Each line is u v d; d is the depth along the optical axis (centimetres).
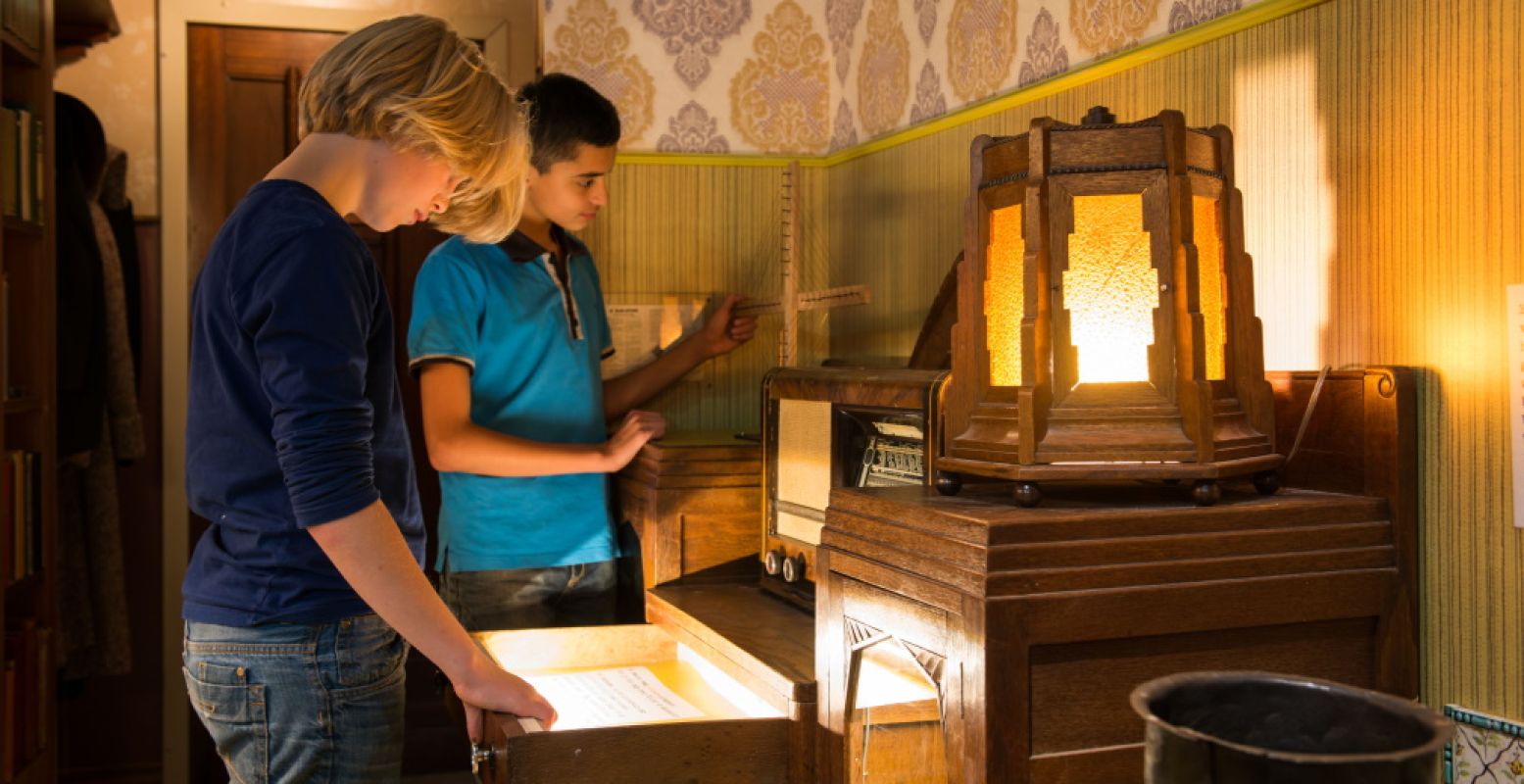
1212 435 110
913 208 218
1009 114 188
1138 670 107
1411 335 120
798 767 134
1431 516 119
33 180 256
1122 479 118
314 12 316
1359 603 114
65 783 318
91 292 281
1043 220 112
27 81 260
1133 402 112
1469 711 115
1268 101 138
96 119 286
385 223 133
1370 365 125
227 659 126
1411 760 66
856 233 243
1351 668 115
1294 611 111
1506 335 110
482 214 145
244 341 120
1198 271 112
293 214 120
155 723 323
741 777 133
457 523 207
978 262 121
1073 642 104
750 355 251
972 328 122
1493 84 111
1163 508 110
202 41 314
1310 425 126
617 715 153
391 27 130
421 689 325
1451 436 116
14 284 259
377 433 130
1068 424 111
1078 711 104
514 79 323
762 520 187
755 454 200
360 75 126
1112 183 112
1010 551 103
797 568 173
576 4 242
